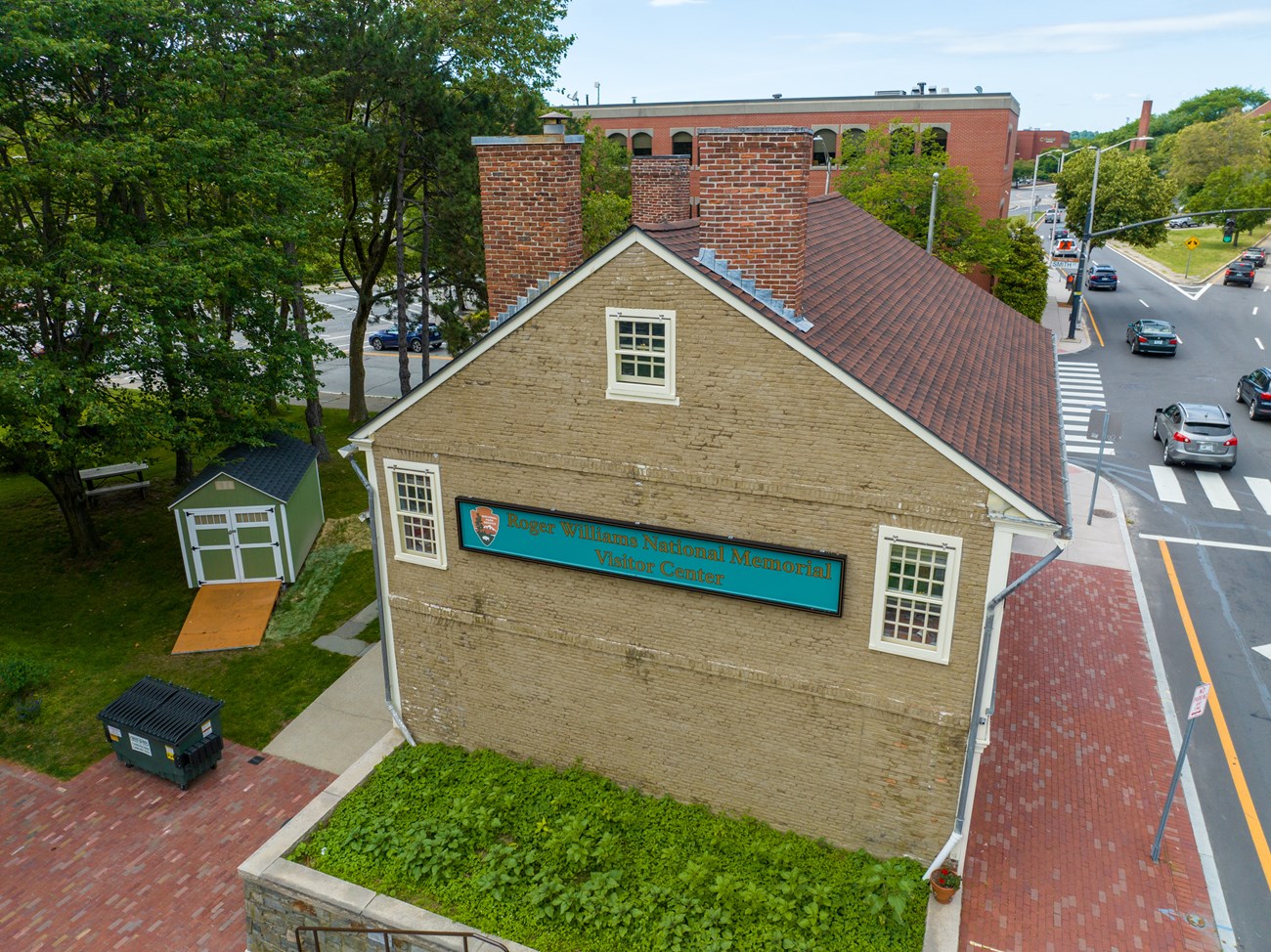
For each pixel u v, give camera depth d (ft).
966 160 161.27
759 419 37.01
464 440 44.52
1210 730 51.34
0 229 62.64
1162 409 102.89
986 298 68.33
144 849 45.47
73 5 57.52
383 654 51.19
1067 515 34.14
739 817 43.37
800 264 37.83
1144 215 192.34
